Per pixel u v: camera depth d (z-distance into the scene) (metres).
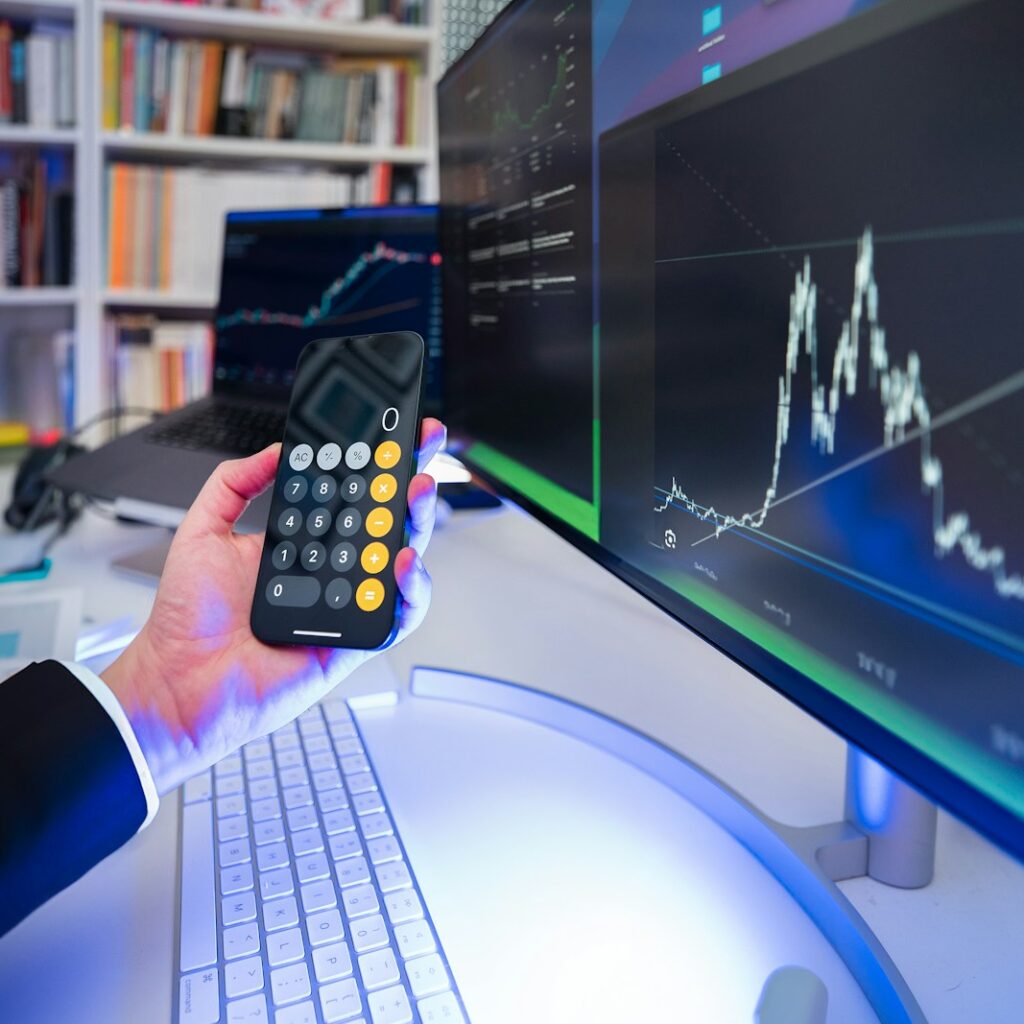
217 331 1.14
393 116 2.12
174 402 2.01
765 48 0.32
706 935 0.36
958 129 0.24
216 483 0.43
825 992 0.31
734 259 0.36
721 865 0.40
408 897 0.36
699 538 0.40
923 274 0.25
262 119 2.03
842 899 0.35
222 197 2.00
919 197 0.25
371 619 0.38
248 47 2.11
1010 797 0.24
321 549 0.40
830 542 0.31
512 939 0.35
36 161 1.92
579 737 0.52
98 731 0.34
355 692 0.56
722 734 0.52
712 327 0.38
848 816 0.40
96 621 0.71
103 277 1.97
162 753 0.38
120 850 0.40
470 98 0.72
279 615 0.39
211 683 0.39
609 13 0.45
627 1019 0.31
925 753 0.27
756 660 0.36
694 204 0.38
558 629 0.69
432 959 0.33
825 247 0.30
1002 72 0.22
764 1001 0.31
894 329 0.27
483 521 1.05
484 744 0.51
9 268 1.90
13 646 0.63
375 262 1.01
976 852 0.41
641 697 0.57
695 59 0.37
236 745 0.40
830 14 0.29
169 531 0.99
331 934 0.34
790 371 0.32
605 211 0.48
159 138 1.94
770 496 0.34
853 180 0.28
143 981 0.33
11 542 0.94
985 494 0.24
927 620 0.26
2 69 1.84
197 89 1.98
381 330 1.01
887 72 0.26
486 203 0.69
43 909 0.36
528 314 0.62
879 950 0.32
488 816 0.44
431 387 0.98
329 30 2.01
